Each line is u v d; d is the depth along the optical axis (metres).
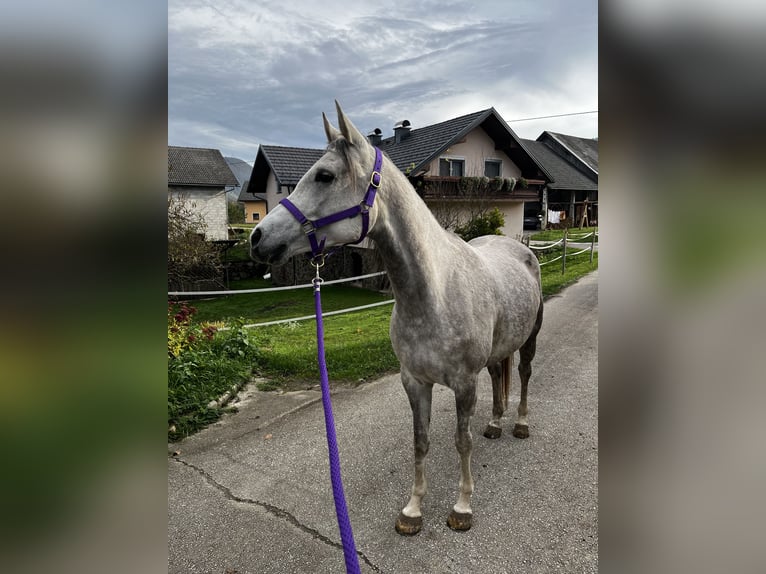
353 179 1.81
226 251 14.95
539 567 1.99
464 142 14.50
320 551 2.15
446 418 3.53
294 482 2.73
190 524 2.36
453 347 2.05
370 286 11.91
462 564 2.02
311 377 4.53
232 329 5.31
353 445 3.15
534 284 2.95
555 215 22.75
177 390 3.77
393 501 2.51
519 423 3.17
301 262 13.98
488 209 13.23
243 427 3.50
